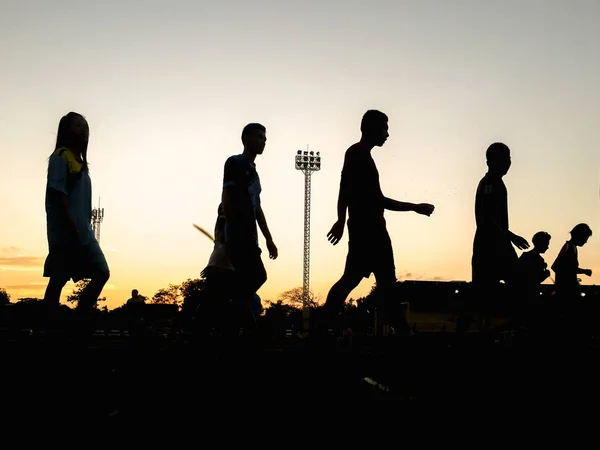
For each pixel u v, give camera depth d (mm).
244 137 6641
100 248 5762
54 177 5562
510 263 6992
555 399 3447
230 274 5828
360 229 6246
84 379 3957
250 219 6133
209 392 3646
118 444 2453
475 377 4098
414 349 4914
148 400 3350
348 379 4121
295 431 2723
